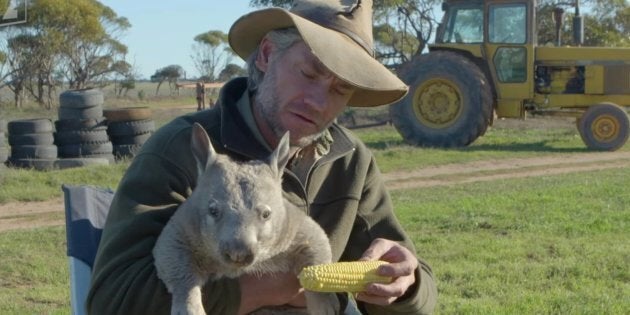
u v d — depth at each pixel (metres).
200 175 3.59
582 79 23.70
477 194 15.62
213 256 3.44
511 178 18.41
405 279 3.74
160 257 3.45
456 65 23.33
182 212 3.51
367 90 4.24
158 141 3.86
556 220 11.98
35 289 8.58
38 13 49.75
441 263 9.38
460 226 11.55
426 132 23.77
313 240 3.67
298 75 3.86
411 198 15.39
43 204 15.37
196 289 3.42
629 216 12.23
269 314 3.79
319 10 4.00
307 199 3.98
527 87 23.44
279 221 3.50
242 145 3.94
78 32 51.53
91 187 4.70
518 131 28.30
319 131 3.95
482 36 23.78
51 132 19.16
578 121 23.66
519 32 23.45
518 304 7.70
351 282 3.51
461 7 24.03
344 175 4.15
